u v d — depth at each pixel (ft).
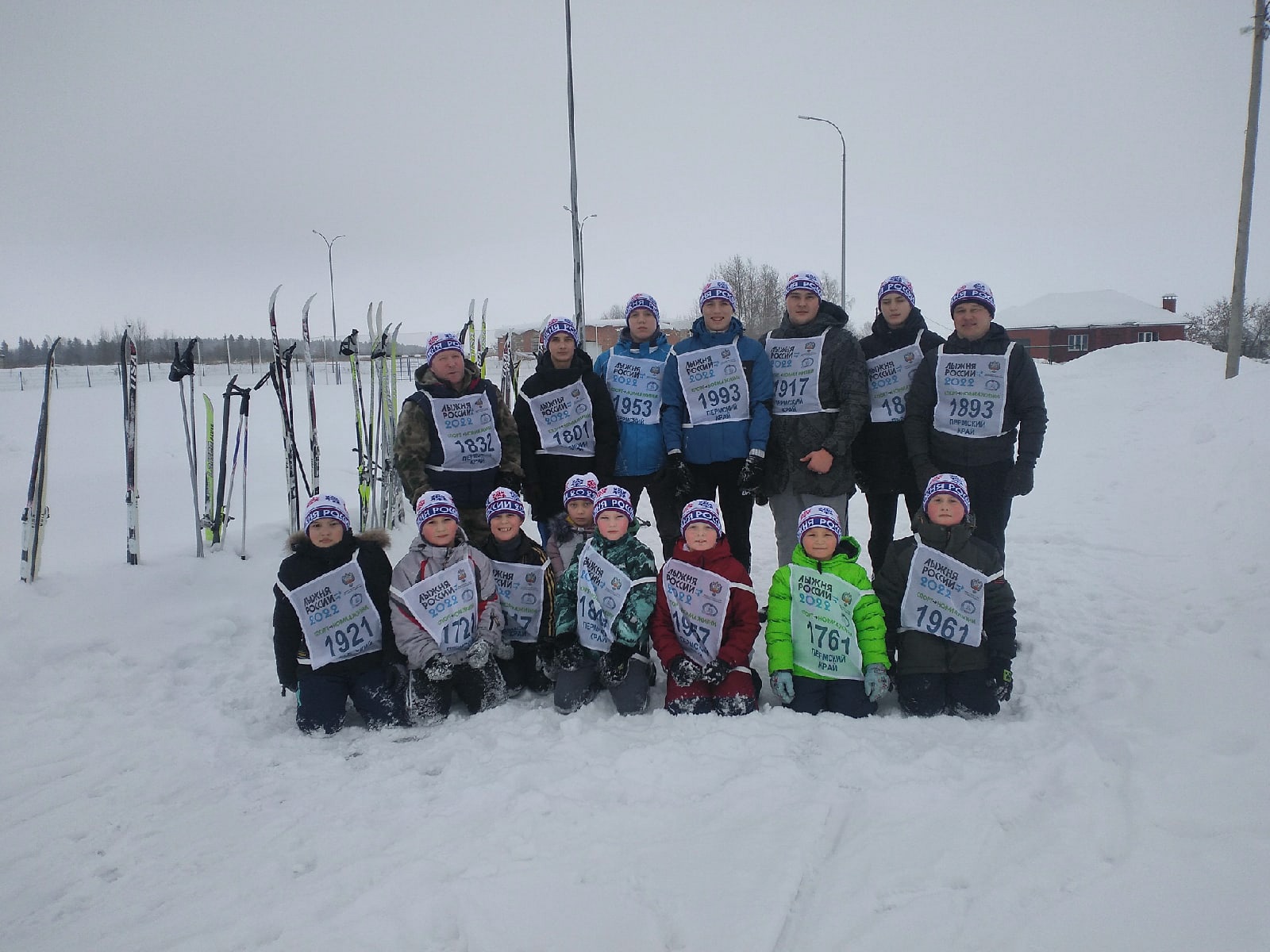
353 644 14.28
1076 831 9.23
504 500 15.70
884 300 17.58
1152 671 13.87
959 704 13.37
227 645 17.75
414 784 11.62
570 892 8.63
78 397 65.72
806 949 7.70
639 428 17.98
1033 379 15.46
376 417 36.19
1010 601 13.56
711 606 14.07
